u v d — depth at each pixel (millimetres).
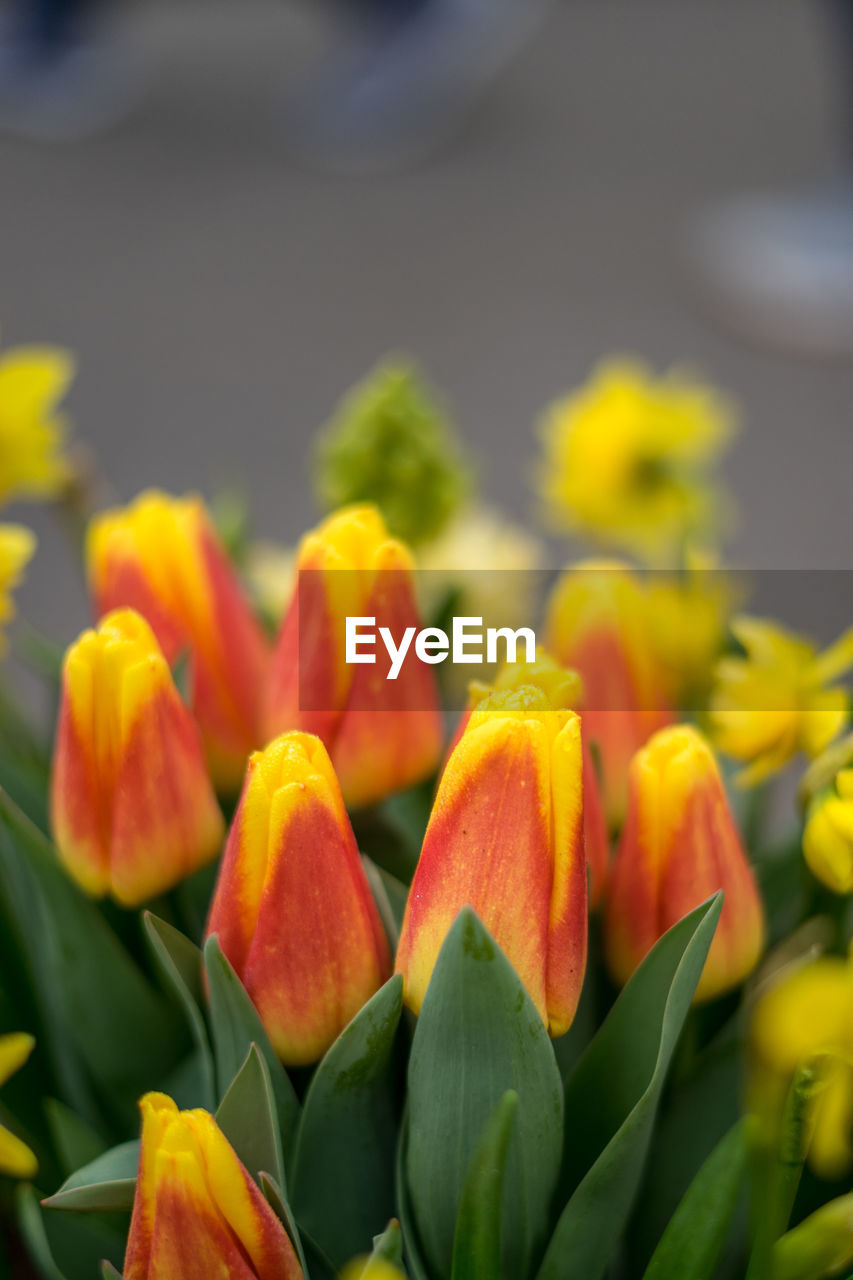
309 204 5008
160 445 3152
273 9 8555
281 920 429
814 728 494
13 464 595
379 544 465
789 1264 432
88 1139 472
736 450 3090
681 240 4473
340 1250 455
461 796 419
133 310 4039
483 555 667
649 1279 430
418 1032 425
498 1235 417
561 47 7445
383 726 470
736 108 6199
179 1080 482
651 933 453
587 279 4219
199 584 493
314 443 3152
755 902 456
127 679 446
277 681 476
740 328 3816
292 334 3867
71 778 454
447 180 5262
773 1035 429
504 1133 410
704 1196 430
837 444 3123
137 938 490
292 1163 447
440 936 423
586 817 455
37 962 505
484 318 3965
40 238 4641
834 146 5500
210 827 463
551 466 692
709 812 446
